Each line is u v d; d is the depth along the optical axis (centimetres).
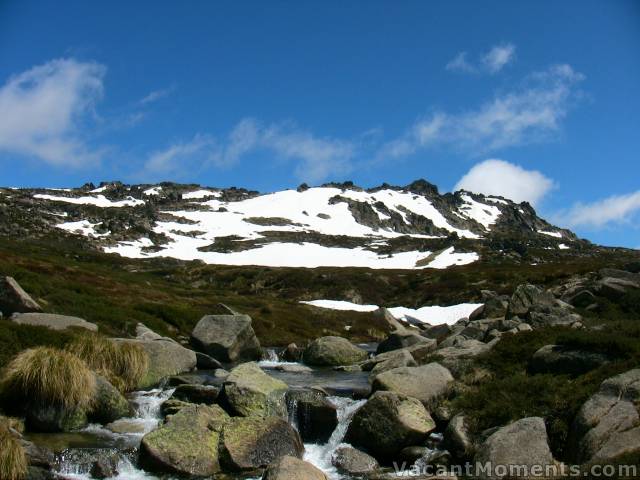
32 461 1444
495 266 11256
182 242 16712
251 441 1608
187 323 4253
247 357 3516
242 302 6362
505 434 1464
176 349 2733
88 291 4359
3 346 2077
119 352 2308
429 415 1766
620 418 1378
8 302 2762
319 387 2341
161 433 1598
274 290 10131
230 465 1545
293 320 5678
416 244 17650
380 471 1586
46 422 1706
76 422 1773
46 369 1733
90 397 1830
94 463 1499
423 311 7444
